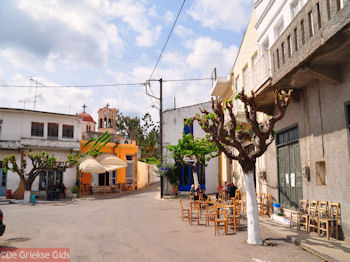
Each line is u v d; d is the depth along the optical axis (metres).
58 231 10.12
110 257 6.64
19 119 25.64
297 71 8.52
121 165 29.03
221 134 8.26
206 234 9.13
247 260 6.29
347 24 6.06
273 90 10.38
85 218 13.48
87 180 29.98
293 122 10.57
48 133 26.84
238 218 10.25
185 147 17.81
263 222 10.53
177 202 20.02
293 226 9.59
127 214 14.62
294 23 8.24
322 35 6.86
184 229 10.08
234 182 20.27
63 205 20.16
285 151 11.38
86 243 8.16
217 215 10.64
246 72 16.72
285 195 11.32
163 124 26.56
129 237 8.92
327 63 7.86
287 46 8.73
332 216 8.02
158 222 11.81
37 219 13.22
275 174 12.15
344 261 5.68
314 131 9.13
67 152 27.36
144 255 6.77
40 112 26.28
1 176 24.05
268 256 6.58
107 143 31.91
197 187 17.25
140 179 38.31
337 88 8.06
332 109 8.26
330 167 8.29
